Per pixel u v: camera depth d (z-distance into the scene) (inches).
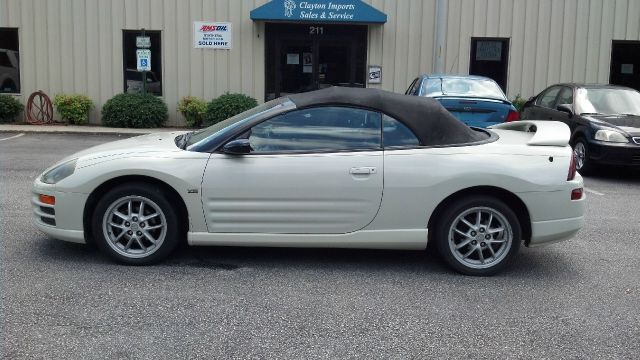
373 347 160.9
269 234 213.6
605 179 425.7
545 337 169.0
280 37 695.7
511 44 696.4
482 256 215.5
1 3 674.8
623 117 431.5
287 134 214.1
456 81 450.9
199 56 692.7
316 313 181.5
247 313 180.4
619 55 706.8
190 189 210.4
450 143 215.6
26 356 151.8
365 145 213.3
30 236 250.2
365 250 243.6
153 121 671.1
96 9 679.7
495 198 213.9
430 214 212.8
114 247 216.4
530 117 523.8
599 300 196.9
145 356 153.3
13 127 650.8
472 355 157.6
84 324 170.6
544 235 215.5
